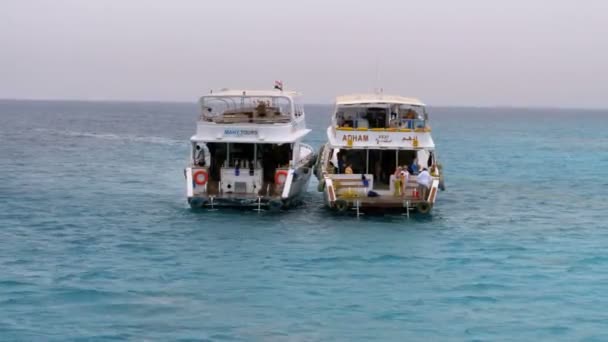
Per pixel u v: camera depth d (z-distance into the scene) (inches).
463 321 781.9
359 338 731.4
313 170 1599.4
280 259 1026.7
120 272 952.3
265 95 1374.3
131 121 6387.8
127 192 1679.4
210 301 837.2
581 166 2534.5
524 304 839.7
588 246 1138.0
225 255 1047.0
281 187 1322.6
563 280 938.7
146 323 762.2
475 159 2770.7
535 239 1185.4
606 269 995.9
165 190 1721.2
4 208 1434.5
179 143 3444.9
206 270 967.6
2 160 2443.4
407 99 1423.5
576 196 1713.8
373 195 1306.6
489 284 917.2
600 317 797.9
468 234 1211.2
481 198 1656.0
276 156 1373.0
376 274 958.4
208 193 1337.4
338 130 1312.7
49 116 7504.9
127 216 1341.0
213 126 1323.8
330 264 1004.6
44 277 924.0
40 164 2326.5
